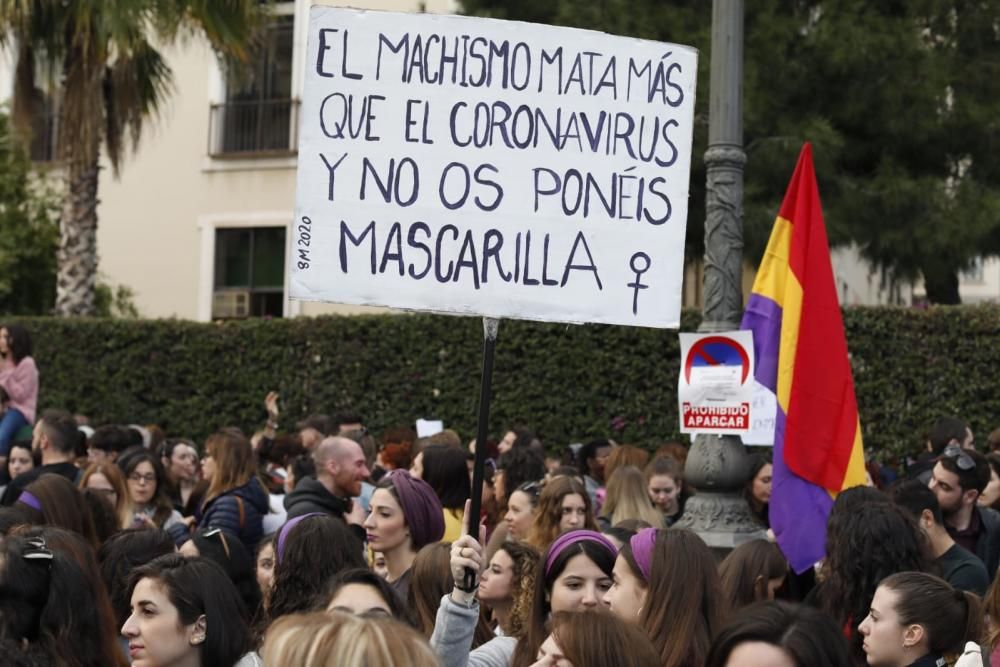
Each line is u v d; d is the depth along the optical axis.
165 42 17.56
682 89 5.25
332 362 15.65
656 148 5.22
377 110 5.06
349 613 2.89
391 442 11.15
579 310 5.11
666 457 9.09
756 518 8.95
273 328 16.08
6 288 20.08
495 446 11.79
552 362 14.35
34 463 9.52
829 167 14.59
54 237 20.89
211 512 7.98
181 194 22.02
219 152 21.84
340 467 7.50
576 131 5.16
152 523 8.01
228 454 8.17
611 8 14.94
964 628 4.57
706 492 8.17
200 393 16.42
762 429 8.01
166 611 4.34
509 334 14.61
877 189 14.59
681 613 4.69
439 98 5.09
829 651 3.12
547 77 5.15
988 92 14.90
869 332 13.01
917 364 12.80
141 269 22.16
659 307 5.17
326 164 5.03
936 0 14.99
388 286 5.01
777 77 14.84
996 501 8.39
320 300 4.98
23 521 5.79
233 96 21.83
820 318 7.63
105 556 5.57
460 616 4.26
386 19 5.08
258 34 18.77
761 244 14.31
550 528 6.79
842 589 5.35
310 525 5.28
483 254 5.06
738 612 3.29
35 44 17.20
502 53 5.13
